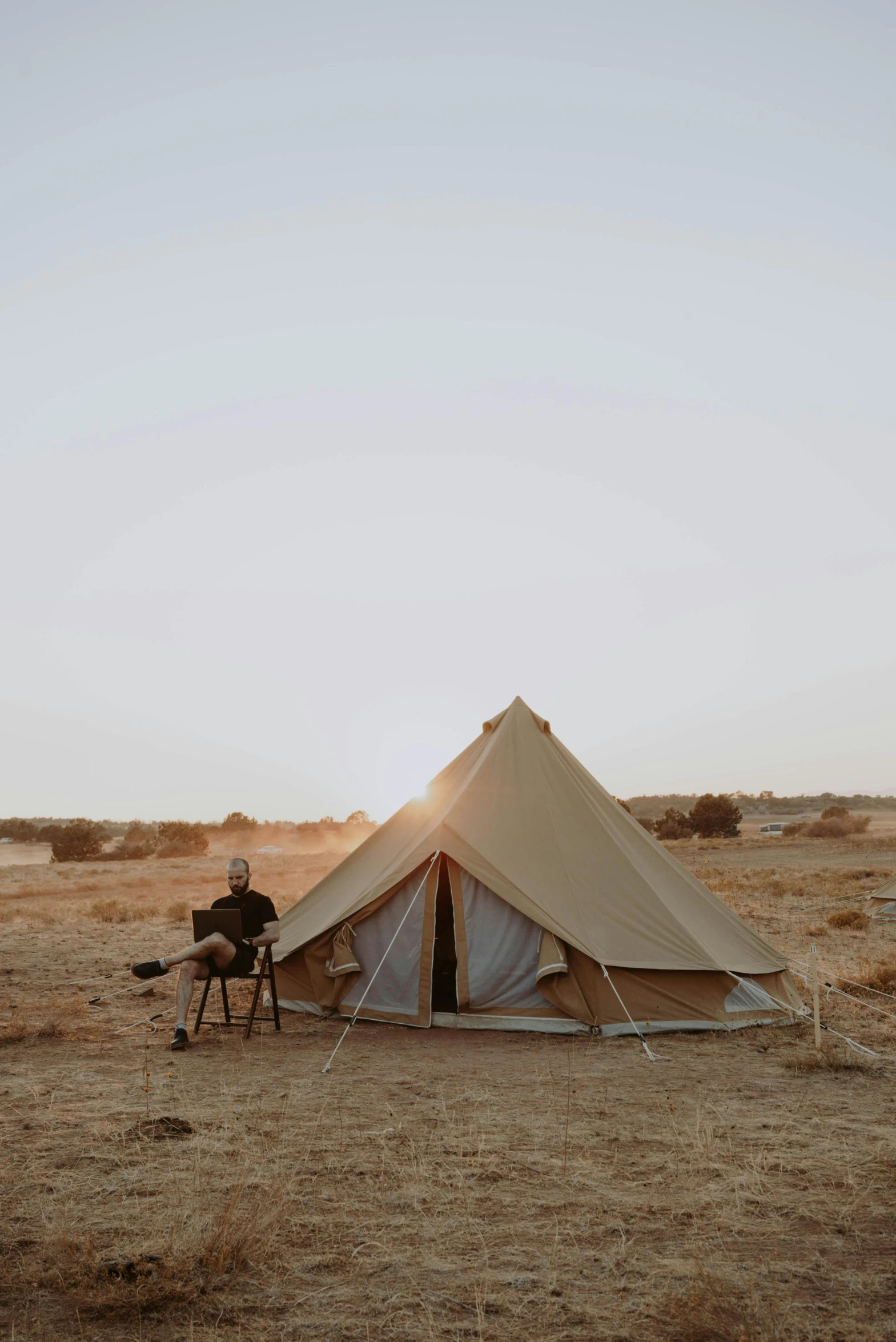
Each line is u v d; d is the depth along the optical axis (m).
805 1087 6.28
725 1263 3.57
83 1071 6.62
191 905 22.77
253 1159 4.65
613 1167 4.63
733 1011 8.25
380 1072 6.67
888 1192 4.30
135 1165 4.57
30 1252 3.63
